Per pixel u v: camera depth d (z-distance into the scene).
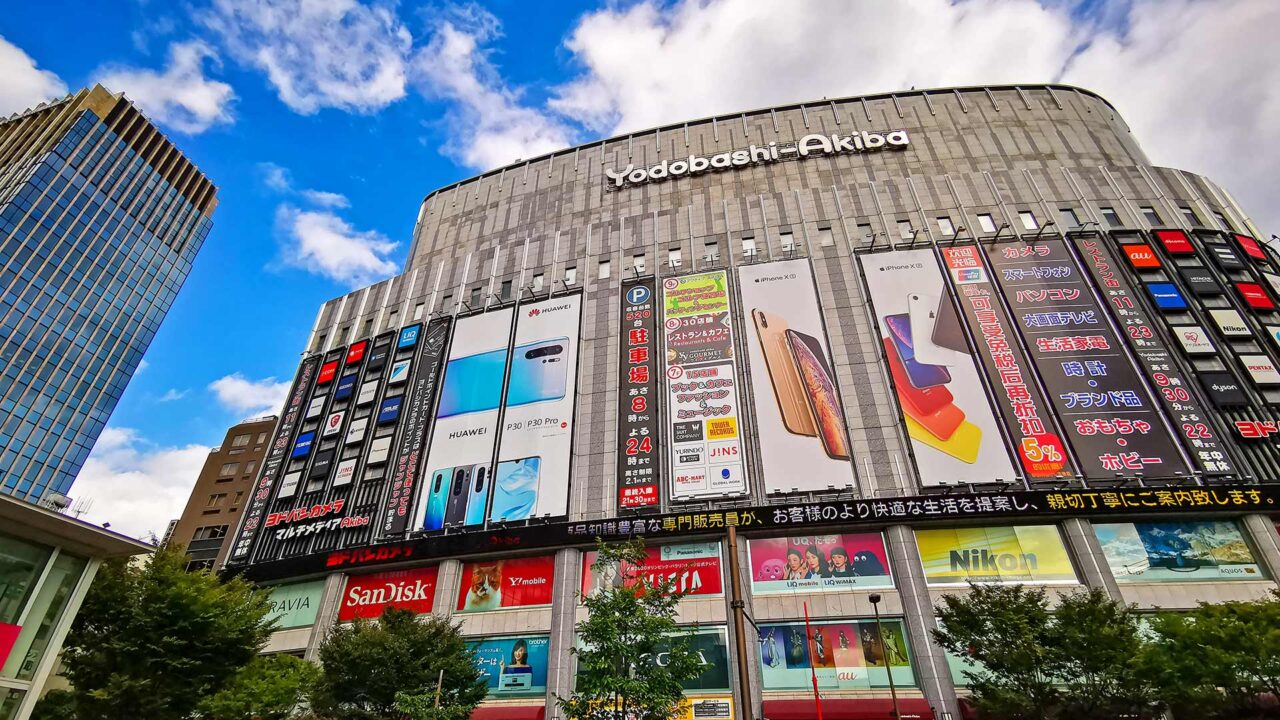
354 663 29.89
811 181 57.00
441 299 59.34
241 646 26.88
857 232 51.47
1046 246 47.69
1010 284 45.84
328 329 62.44
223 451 81.38
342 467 49.69
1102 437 38.25
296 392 57.94
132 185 120.12
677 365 46.59
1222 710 25.00
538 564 40.84
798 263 49.88
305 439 53.38
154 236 122.19
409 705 26.81
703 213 56.94
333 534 46.19
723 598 36.78
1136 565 34.09
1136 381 40.12
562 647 36.97
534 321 53.00
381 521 45.59
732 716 33.09
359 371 56.16
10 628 20.50
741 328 47.44
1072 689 25.11
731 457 41.75
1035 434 39.03
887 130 59.50
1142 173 52.38
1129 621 26.31
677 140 64.94
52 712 23.84
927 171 55.38
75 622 24.86
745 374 45.22
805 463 40.44
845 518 37.06
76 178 110.56
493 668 37.66
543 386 48.56
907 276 47.41
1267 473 36.03
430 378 52.50
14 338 96.88
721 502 40.47
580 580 39.44
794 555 37.44
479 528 42.97
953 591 34.56
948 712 30.92
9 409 94.62
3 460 92.88
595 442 45.03
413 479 46.59
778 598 36.22
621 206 60.97
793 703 32.56
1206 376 39.56
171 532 74.69
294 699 30.61
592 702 23.39
